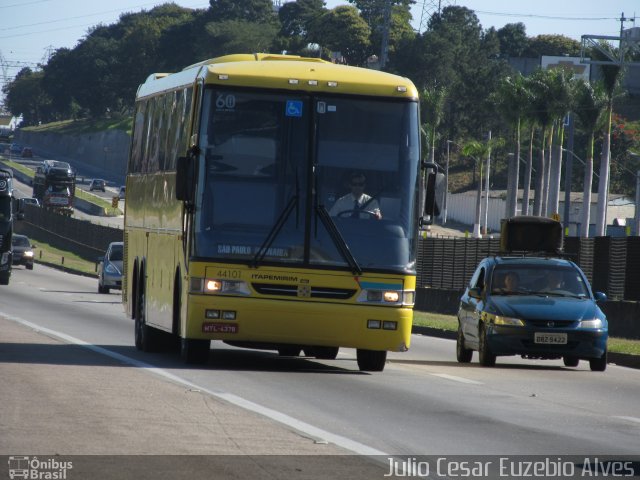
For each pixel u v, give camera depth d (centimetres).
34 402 2312
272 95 3206
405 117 3241
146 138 4019
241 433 2020
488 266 4122
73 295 8275
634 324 5659
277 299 3161
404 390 2928
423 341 5522
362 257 3184
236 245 3158
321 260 3172
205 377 2994
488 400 2780
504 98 17788
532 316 3797
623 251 6294
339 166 3198
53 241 19000
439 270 8750
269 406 2444
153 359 3494
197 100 3234
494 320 3834
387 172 3222
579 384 3356
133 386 2661
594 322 3812
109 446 1825
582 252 6806
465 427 2270
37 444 1820
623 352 4488
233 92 3195
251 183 3181
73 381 2717
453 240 8531
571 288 4028
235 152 3184
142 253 3925
